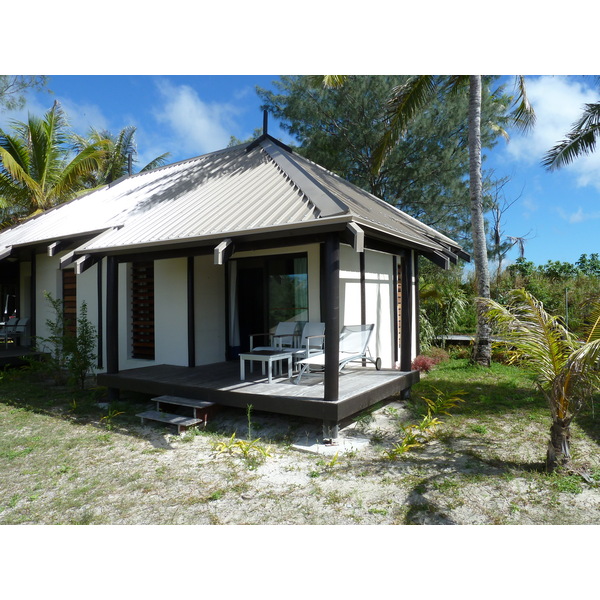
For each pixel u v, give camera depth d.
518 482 4.50
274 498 4.36
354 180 20.08
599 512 3.91
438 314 15.16
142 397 8.51
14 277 14.65
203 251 7.10
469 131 11.48
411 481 4.61
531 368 5.00
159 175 13.75
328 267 5.74
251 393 6.34
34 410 7.86
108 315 8.13
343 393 6.25
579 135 11.36
